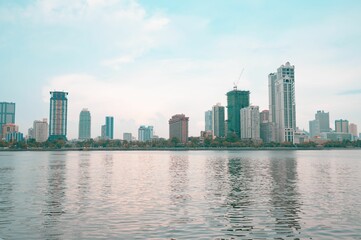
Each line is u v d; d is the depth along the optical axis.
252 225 36.84
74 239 32.44
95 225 37.12
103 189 65.31
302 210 44.34
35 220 39.34
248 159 197.88
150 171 110.44
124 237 32.88
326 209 44.97
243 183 75.06
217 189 65.06
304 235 33.12
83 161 178.75
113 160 190.38
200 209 45.28
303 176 91.56
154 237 32.78
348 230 34.75
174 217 40.59
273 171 108.94
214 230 34.94
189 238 32.44
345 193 59.25
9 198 54.66
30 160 189.38
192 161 176.62
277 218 39.91
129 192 61.16
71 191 62.59
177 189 65.19
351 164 146.88
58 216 41.31
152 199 53.34
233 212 43.28
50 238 32.75
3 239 32.38
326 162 163.88
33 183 75.75
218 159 199.12
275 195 57.16
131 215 41.72
